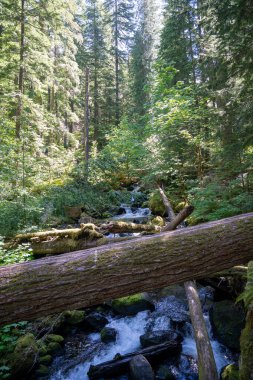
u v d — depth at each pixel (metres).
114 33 31.06
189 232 3.01
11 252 5.52
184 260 2.86
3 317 2.36
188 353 4.24
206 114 9.13
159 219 9.10
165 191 11.66
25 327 4.74
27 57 14.06
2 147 9.41
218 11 6.75
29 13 13.63
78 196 11.39
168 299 5.56
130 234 8.11
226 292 5.04
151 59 25.17
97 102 25.64
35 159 11.25
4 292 2.34
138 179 15.35
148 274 2.75
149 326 4.91
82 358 4.36
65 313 5.10
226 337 4.20
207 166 10.88
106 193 13.02
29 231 7.94
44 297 2.43
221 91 7.62
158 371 3.90
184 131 9.75
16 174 9.36
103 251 2.73
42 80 18.20
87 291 2.57
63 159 14.28
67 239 6.62
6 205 8.19
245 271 4.49
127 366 3.99
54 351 4.45
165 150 10.78
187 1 13.21
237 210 6.15
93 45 26.94
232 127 7.22
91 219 9.62
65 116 24.50
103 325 5.05
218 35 7.50
